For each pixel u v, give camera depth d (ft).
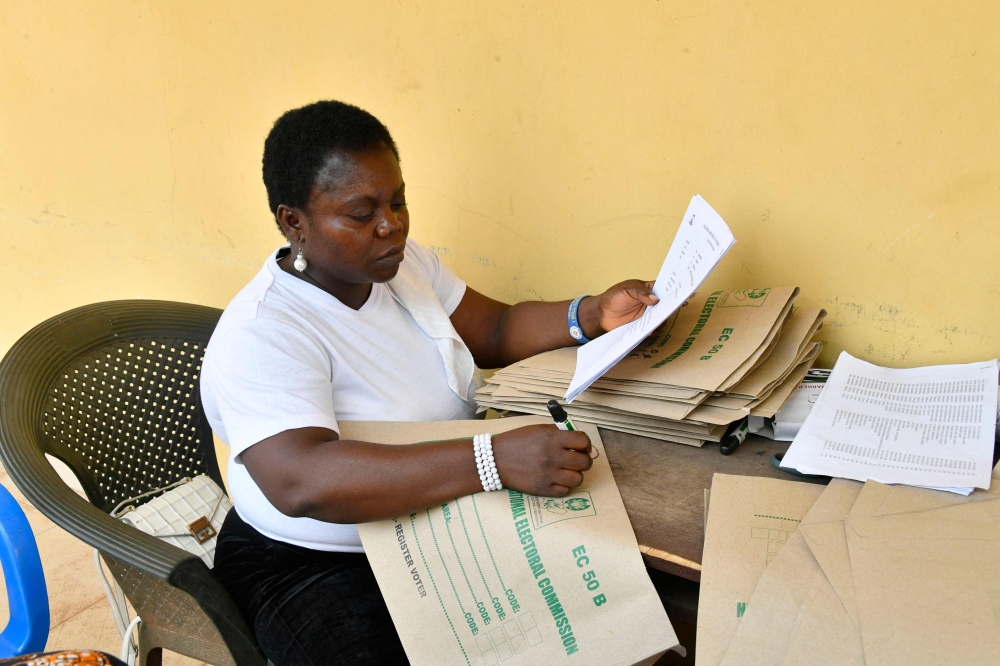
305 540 3.82
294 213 3.60
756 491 2.89
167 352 4.76
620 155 4.38
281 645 3.48
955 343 3.68
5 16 7.44
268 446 3.30
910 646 2.08
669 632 2.68
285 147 3.43
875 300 3.84
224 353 3.49
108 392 4.50
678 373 3.42
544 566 2.86
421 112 5.12
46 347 4.22
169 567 3.29
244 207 6.54
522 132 4.72
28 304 9.10
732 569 2.54
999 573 2.26
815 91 3.66
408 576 3.00
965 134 3.36
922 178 3.52
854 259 3.83
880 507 2.62
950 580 2.26
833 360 4.09
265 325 3.56
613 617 2.76
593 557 2.82
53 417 4.19
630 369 3.59
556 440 3.00
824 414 3.30
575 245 4.78
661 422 3.50
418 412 4.11
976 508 2.56
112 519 3.49
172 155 6.84
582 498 3.06
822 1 3.51
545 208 4.82
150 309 4.73
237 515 4.31
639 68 4.14
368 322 3.97
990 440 2.91
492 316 4.71
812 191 3.83
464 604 2.92
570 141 4.54
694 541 2.80
